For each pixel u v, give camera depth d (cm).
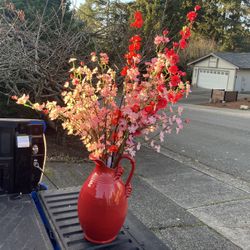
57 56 623
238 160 770
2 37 611
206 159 762
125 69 216
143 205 469
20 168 248
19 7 871
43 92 714
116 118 206
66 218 223
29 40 634
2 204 231
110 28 718
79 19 809
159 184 561
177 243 373
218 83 3359
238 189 559
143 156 734
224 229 412
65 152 708
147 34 704
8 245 185
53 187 514
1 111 756
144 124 209
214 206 481
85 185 206
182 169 661
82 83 217
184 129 1169
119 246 202
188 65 3475
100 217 198
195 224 421
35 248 183
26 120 252
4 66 661
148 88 204
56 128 754
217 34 4441
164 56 204
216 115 1742
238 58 3381
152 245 206
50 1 926
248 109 2178
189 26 215
